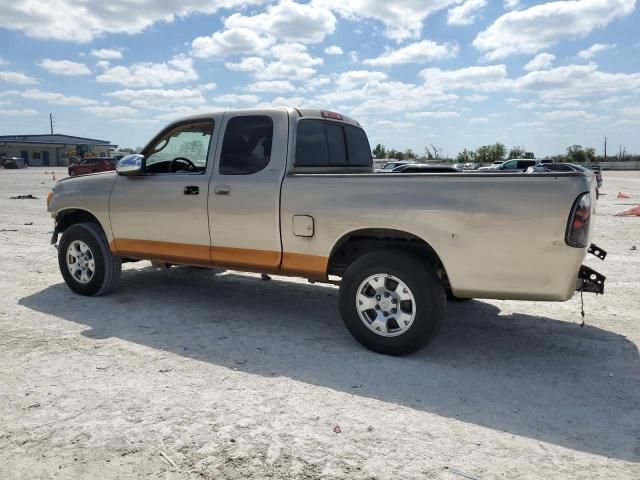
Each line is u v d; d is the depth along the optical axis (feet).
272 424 10.48
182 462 9.19
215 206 16.42
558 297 12.40
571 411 11.13
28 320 17.01
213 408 11.12
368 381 12.57
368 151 20.84
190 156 17.95
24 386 12.09
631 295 20.36
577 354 14.42
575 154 241.55
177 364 13.51
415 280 13.43
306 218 14.84
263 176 15.66
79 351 14.30
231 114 16.57
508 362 13.83
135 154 18.43
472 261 12.94
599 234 36.70
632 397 11.80
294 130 15.70
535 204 12.16
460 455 9.44
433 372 13.12
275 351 14.49
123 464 9.13
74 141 346.95
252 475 8.83
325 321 17.30
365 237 14.88
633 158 245.24
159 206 17.66
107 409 11.02
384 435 10.11
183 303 19.21
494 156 212.23
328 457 9.35
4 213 50.80
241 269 16.57
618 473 8.92
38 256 28.27
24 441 9.80
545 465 9.14
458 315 18.06
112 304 18.94
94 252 19.36
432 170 20.44
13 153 296.10
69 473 8.89
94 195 19.22
